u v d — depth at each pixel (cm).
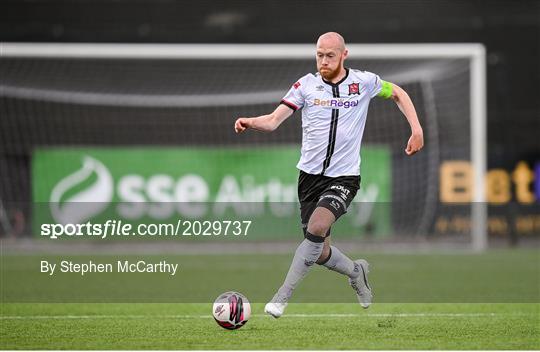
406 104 2403
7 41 8906
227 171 6500
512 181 7325
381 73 7050
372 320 2708
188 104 7288
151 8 9262
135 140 7256
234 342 2248
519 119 8550
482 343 2236
